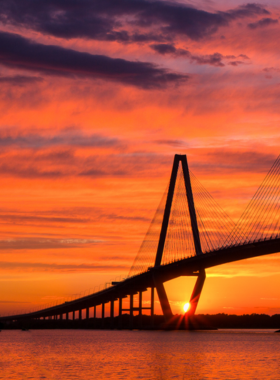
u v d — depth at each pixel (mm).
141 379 59875
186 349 99688
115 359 81000
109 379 59688
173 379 60156
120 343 117625
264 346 111375
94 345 112562
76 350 99000
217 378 61000
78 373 64812
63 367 70938
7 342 130500
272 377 62125
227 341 128125
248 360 80250
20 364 75000
